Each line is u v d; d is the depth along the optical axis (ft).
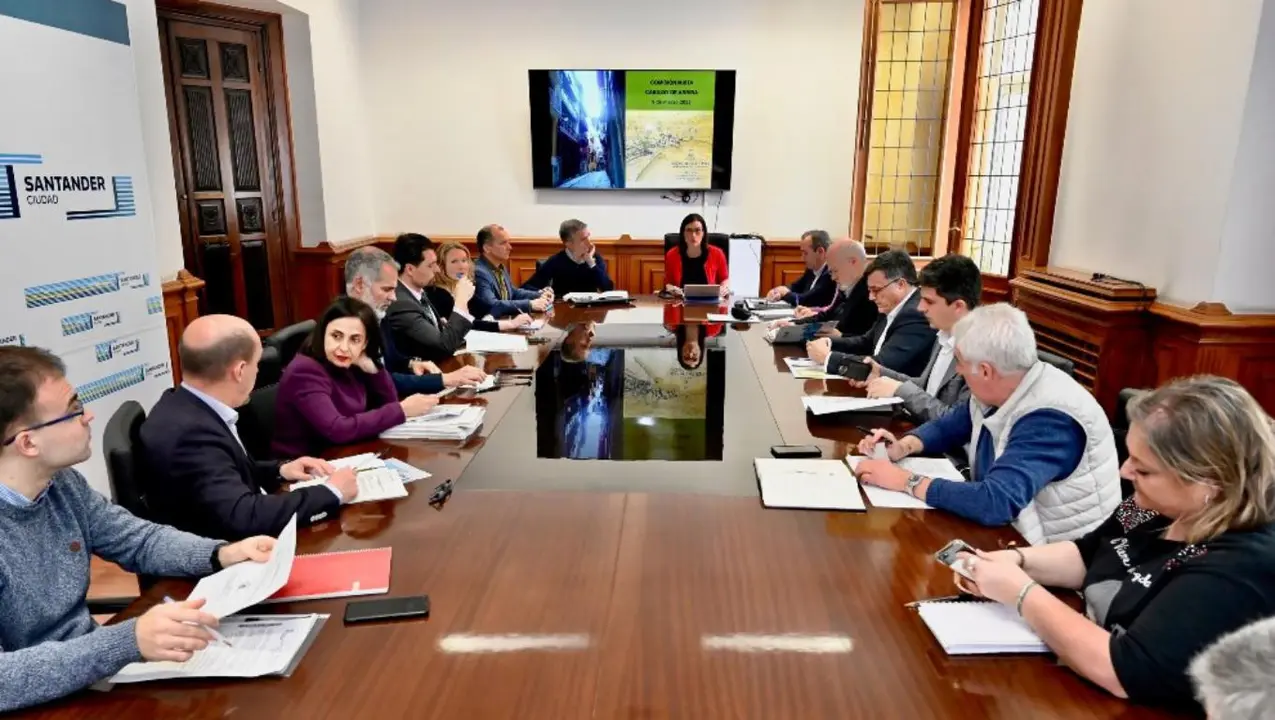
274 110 16.40
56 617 4.16
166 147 11.60
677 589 4.39
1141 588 3.76
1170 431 3.57
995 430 5.63
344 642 3.91
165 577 4.62
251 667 3.67
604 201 19.67
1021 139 15.46
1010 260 15.20
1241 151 9.87
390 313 9.91
